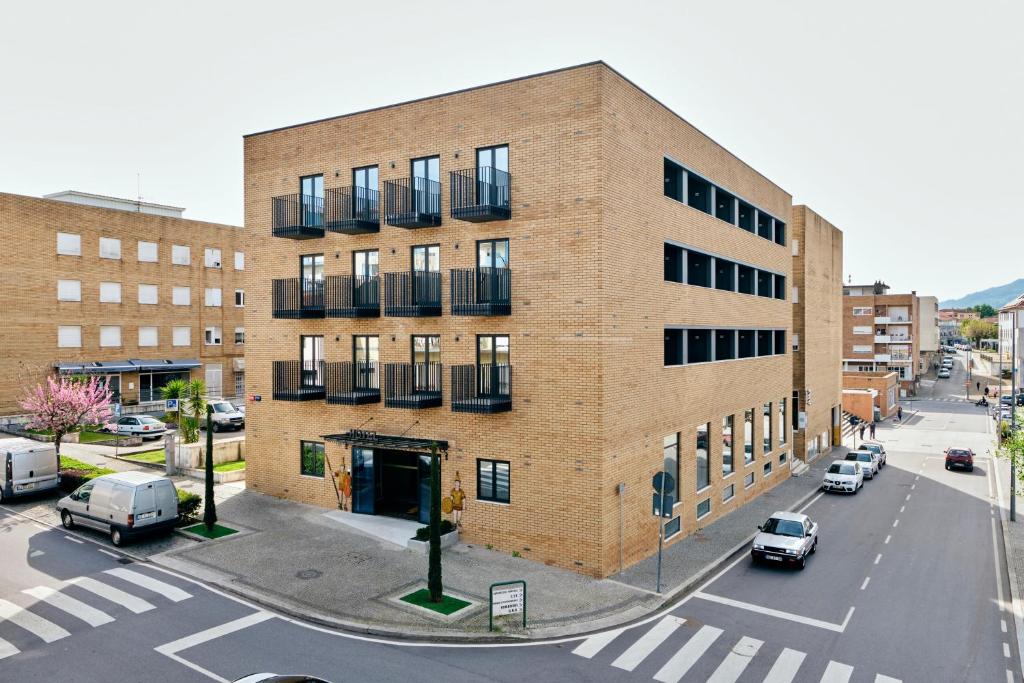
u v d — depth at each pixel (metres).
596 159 16.91
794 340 38.09
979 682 12.43
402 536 19.08
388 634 13.37
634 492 18.70
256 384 23.59
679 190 22.00
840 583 17.88
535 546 17.83
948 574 18.83
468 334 19.06
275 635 13.20
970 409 72.31
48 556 17.39
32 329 39.44
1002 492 31.14
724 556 19.64
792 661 13.07
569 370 17.34
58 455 23.83
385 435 20.56
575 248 17.23
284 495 22.95
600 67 16.91
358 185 21.23
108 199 49.12
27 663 11.87
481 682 11.68
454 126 19.20
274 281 22.69
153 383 46.41
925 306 112.62
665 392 20.58
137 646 12.57
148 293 46.09
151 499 18.38
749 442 28.38
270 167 23.08
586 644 13.42
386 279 20.38
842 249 47.78
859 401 60.34
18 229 38.84
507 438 18.27
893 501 28.92
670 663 12.77
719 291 25.05
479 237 18.77
